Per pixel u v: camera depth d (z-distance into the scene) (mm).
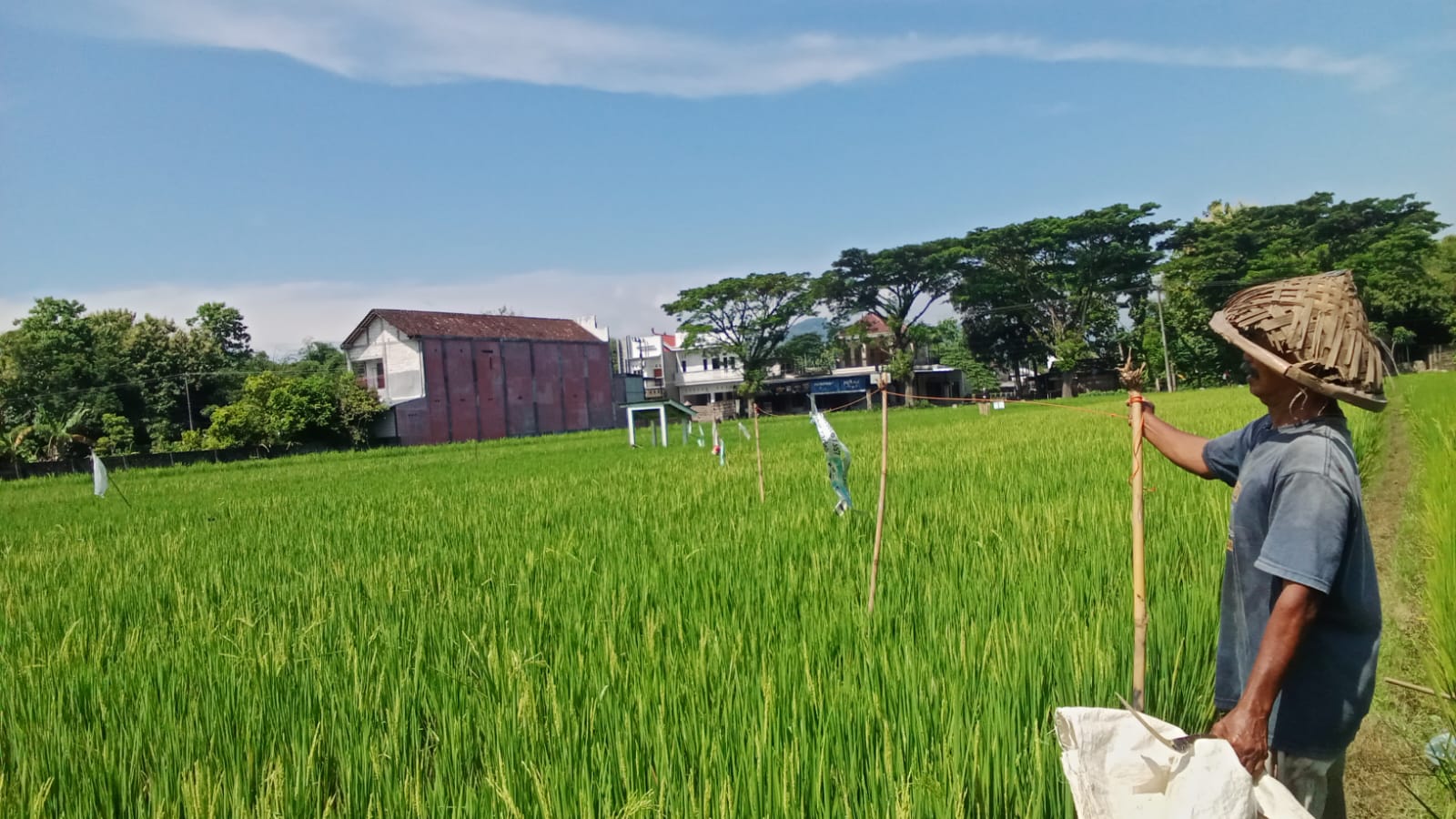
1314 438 2291
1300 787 2404
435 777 3385
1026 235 66938
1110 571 5445
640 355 87375
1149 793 2189
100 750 3777
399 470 25531
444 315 57219
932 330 82188
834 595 5348
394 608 5949
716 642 4406
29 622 6367
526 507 11773
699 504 10453
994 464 12656
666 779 3074
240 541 10328
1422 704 4094
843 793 2928
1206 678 4043
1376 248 56438
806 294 72250
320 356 86375
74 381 55938
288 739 3811
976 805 3045
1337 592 2287
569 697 3887
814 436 28844
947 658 4016
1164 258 67188
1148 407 3043
